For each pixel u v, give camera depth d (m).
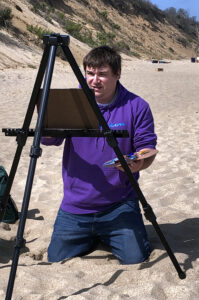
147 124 3.07
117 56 2.97
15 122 9.42
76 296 2.50
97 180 3.09
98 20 56.75
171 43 76.75
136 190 2.67
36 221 4.00
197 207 4.34
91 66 2.96
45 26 35.62
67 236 3.19
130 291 2.60
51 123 2.70
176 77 24.11
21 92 14.58
